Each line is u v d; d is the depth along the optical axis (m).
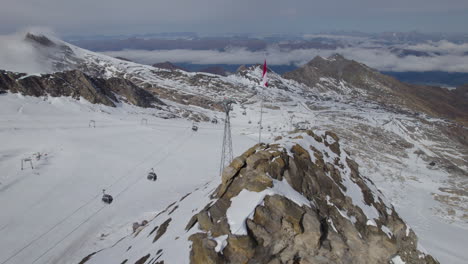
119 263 30.23
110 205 52.81
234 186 26.41
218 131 116.75
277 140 35.12
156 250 27.05
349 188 31.69
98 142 80.38
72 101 111.81
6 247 39.72
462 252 52.16
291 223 22.05
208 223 23.69
